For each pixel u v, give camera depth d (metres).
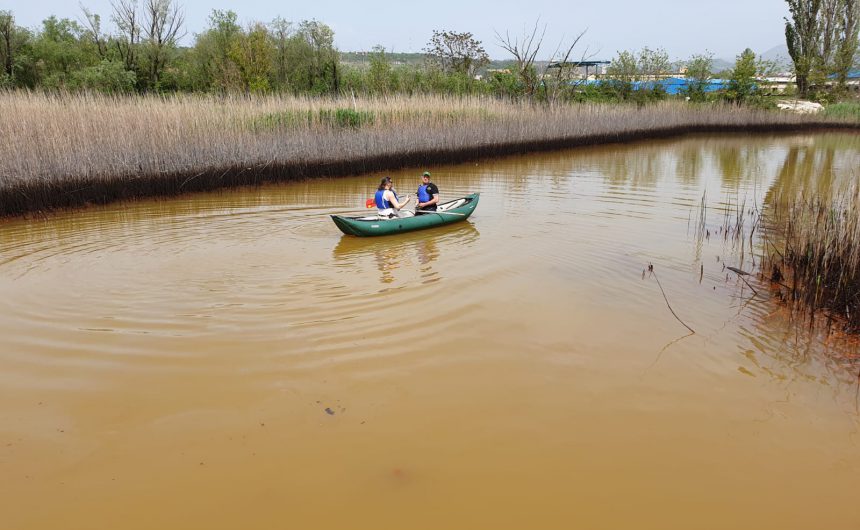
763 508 4.14
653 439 4.90
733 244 10.57
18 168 13.34
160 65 32.09
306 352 6.33
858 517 4.06
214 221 12.44
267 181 17.89
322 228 11.76
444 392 5.59
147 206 14.50
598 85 42.03
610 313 7.44
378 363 6.12
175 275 8.74
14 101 15.96
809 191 15.84
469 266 9.23
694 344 6.61
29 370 5.94
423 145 21.78
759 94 43.00
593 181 18.17
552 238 10.95
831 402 5.48
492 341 6.62
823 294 7.66
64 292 8.05
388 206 11.72
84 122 15.62
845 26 47.81
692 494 4.28
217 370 5.96
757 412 5.31
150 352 6.32
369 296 7.92
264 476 4.45
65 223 12.54
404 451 4.73
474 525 3.96
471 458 4.65
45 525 3.96
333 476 4.45
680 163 22.81
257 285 8.32
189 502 4.18
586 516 4.05
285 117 20.23
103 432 4.97
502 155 24.58
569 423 5.12
